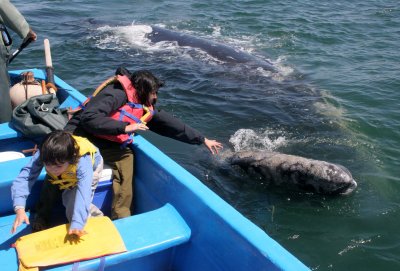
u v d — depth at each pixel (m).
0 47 5.02
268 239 2.98
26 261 2.98
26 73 5.90
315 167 5.88
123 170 4.23
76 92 6.09
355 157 6.88
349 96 9.12
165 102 8.66
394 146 7.21
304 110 8.51
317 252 4.98
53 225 3.96
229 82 9.84
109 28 13.78
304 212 5.67
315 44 12.66
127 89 4.09
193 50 11.89
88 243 3.16
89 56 11.26
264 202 5.88
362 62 11.16
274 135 7.56
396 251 4.96
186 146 7.09
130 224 3.47
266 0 17.34
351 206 5.74
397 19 14.86
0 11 4.98
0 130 4.85
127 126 3.89
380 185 6.14
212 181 6.24
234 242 3.10
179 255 3.61
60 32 13.16
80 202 3.24
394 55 11.59
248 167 6.37
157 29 13.50
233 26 14.41
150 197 4.14
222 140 7.37
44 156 3.14
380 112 8.37
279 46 12.54
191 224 3.52
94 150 3.51
